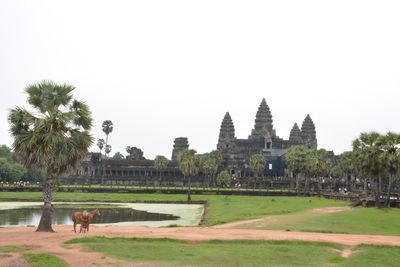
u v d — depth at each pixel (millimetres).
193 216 75188
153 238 34406
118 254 27984
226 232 41000
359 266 26547
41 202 101875
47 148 37938
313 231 44281
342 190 146375
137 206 96875
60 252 28328
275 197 124000
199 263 25875
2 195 114875
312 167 145250
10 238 34188
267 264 26250
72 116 39750
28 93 40156
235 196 127500
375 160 79875
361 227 48156
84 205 96125
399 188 117688
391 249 32719
